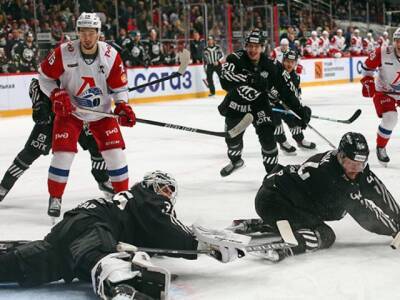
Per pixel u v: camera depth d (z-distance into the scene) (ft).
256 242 12.80
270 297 10.83
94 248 10.43
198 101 52.49
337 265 12.40
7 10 48.06
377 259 12.75
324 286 11.29
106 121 16.47
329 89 62.23
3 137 33.88
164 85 53.11
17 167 18.35
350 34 73.10
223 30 60.54
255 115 19.06
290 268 12.27
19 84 43.27
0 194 18.54
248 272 12.11
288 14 70.74
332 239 13.34
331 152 12.85
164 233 11.06
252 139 31.35
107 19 53.72
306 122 19.08
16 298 10.90
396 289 11.09
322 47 67.72
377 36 84.12
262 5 67.00
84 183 21.63
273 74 18.61
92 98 16.05
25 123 39.70
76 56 15.56
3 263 10.84
